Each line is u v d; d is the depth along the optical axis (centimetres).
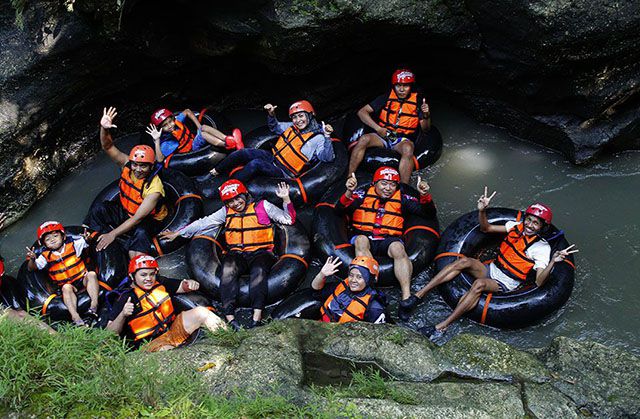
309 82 834
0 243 767
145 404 430
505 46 767
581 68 746
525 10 718
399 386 477
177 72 838
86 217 758
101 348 462
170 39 798
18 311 636
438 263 699
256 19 755
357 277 625
